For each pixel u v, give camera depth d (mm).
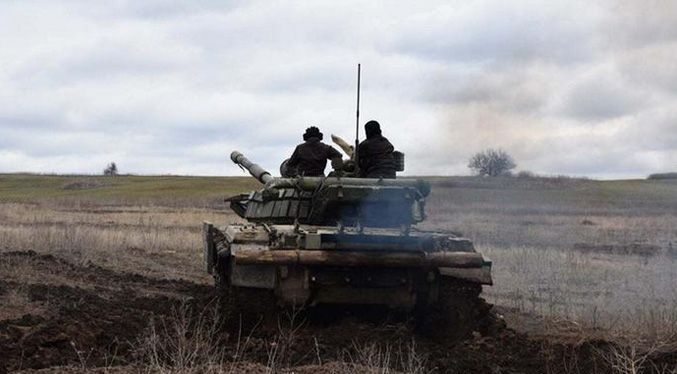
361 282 12891
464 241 13180
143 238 31344
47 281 18891
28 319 12977
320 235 12586
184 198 76000
